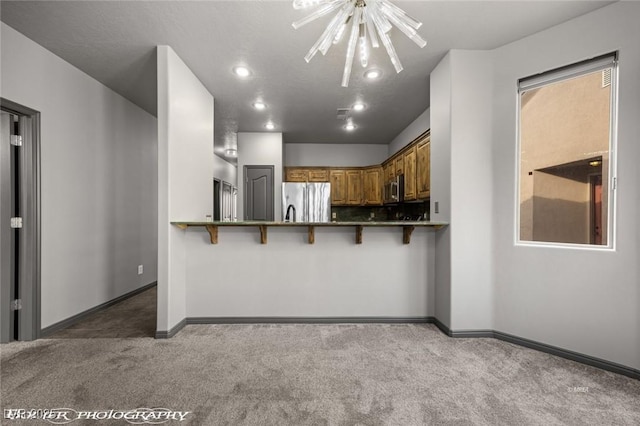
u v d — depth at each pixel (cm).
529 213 247
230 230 299
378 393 180
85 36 242
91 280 314
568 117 229
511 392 182
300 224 281
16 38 235
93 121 315
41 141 256
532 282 241
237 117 449
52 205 267
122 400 171
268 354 230
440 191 282
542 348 236
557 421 156
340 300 303
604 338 209
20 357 222
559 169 232
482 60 262
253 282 301
